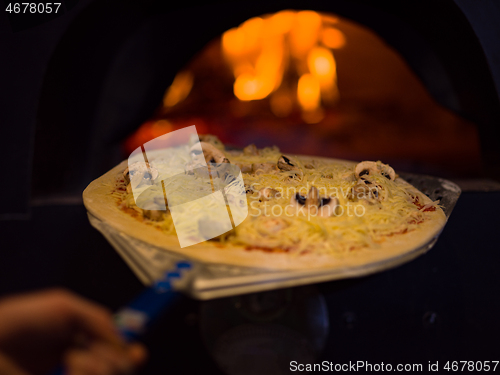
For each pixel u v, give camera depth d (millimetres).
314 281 546
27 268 886
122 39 1250
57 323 359
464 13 1131
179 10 1247
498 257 878
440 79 1330
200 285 503
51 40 1098
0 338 353
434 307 805
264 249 616
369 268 573
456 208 986
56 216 980
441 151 2824
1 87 1086
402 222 722
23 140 1066
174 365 739
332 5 1276
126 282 854
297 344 600
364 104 3514
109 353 324
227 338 604
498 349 803
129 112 1346
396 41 1332
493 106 1191
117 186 904
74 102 1229
